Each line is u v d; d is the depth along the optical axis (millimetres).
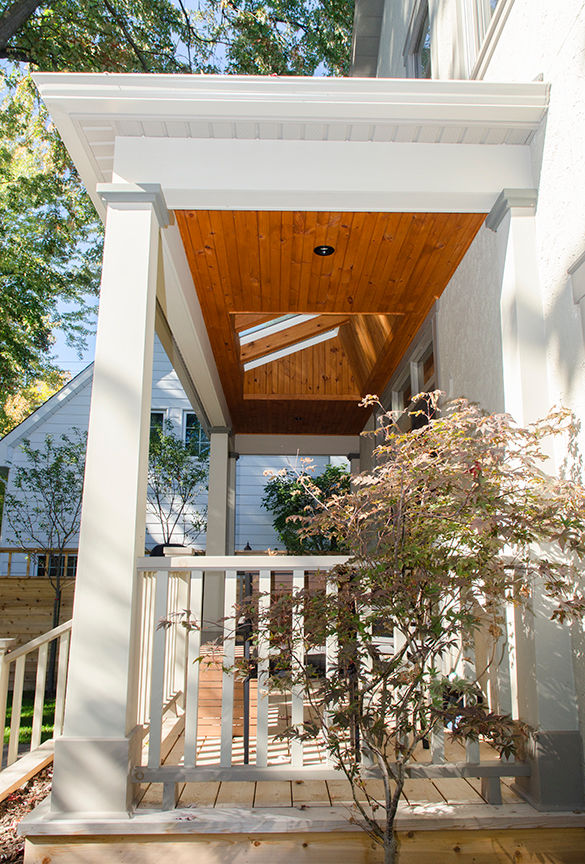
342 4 10625
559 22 2885
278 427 8391
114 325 2861
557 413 2518
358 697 2242
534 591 2662
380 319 5598
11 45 9086
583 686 2529
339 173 3133
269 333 6438
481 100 2988
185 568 2678
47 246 10984
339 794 2600
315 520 2447
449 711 2184
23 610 7273
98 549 2631
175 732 3477
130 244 2965
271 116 3010
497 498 2234
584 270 2594
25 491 9805
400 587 2203
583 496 2246
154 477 9570
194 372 5492
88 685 2508
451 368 4387
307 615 2346
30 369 12555
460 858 2355
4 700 3402
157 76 2896
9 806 3398
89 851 2336
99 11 9523
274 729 3486
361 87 2951
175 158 3104
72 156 3232
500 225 3232
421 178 3148
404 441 2410
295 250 3949
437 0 5117
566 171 2799
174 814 2391
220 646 3498
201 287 4453
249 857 2332
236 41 10641
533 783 2510
